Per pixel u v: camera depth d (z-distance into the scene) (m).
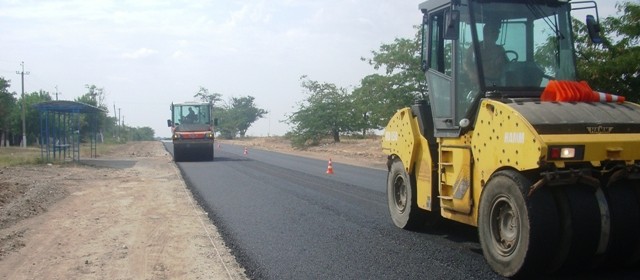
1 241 8.77
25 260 7.68
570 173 6.05
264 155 35.62
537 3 7.77
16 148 46.38
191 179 18.86
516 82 7.40
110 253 8.09
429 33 8.55
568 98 6.79
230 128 103.06
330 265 7.27
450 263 7.22
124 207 12.48
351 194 14.23
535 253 6.09
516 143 6.30
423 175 8.69
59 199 13.75
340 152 37.25
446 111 7.98
